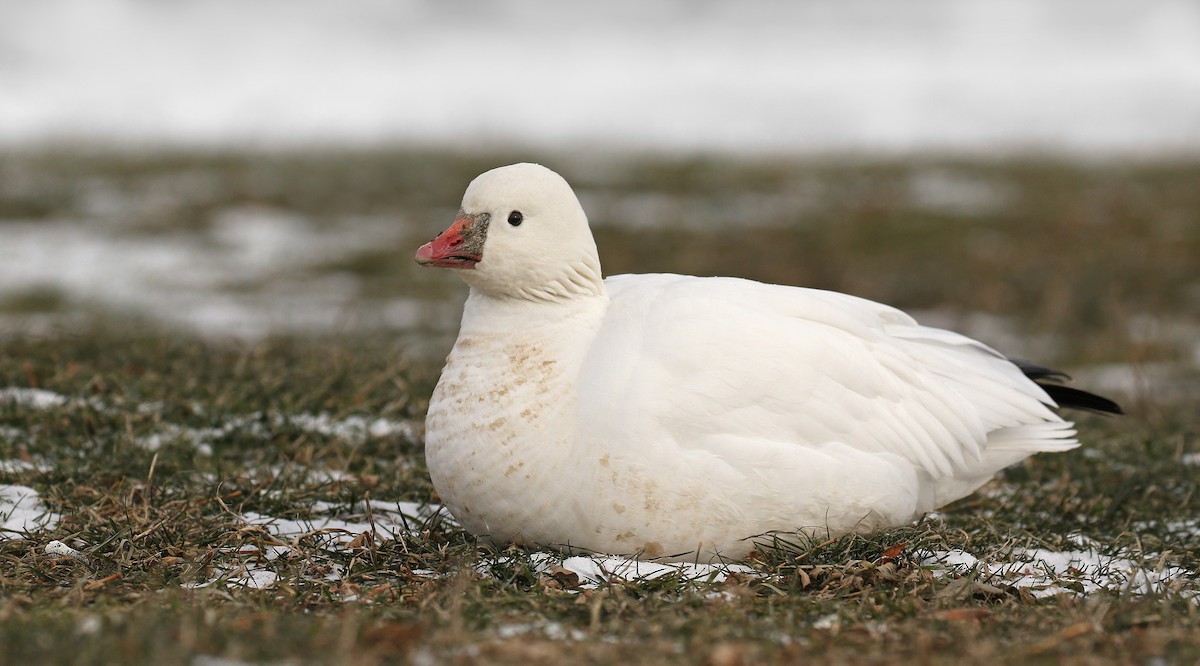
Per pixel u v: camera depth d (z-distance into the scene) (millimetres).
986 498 9867
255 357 12617
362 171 32562
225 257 23359
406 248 23953
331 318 18750
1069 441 8961
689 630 6352
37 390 11219
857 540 7973
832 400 7965
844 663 5953
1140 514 9461
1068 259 23406
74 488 9000
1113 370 17109
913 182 32906
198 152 36906
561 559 7602
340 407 11219
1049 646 6219
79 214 26906
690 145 44406
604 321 7980
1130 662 6078
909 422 8234
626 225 26094
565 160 35938
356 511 9148
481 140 44250
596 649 6008
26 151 35469
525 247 7816
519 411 7613
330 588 7082
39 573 7207
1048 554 8562
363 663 5609
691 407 7574
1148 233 25594
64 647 5504
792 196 30406
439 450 7824
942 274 22672
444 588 7016
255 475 9570
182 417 10789
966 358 9016
